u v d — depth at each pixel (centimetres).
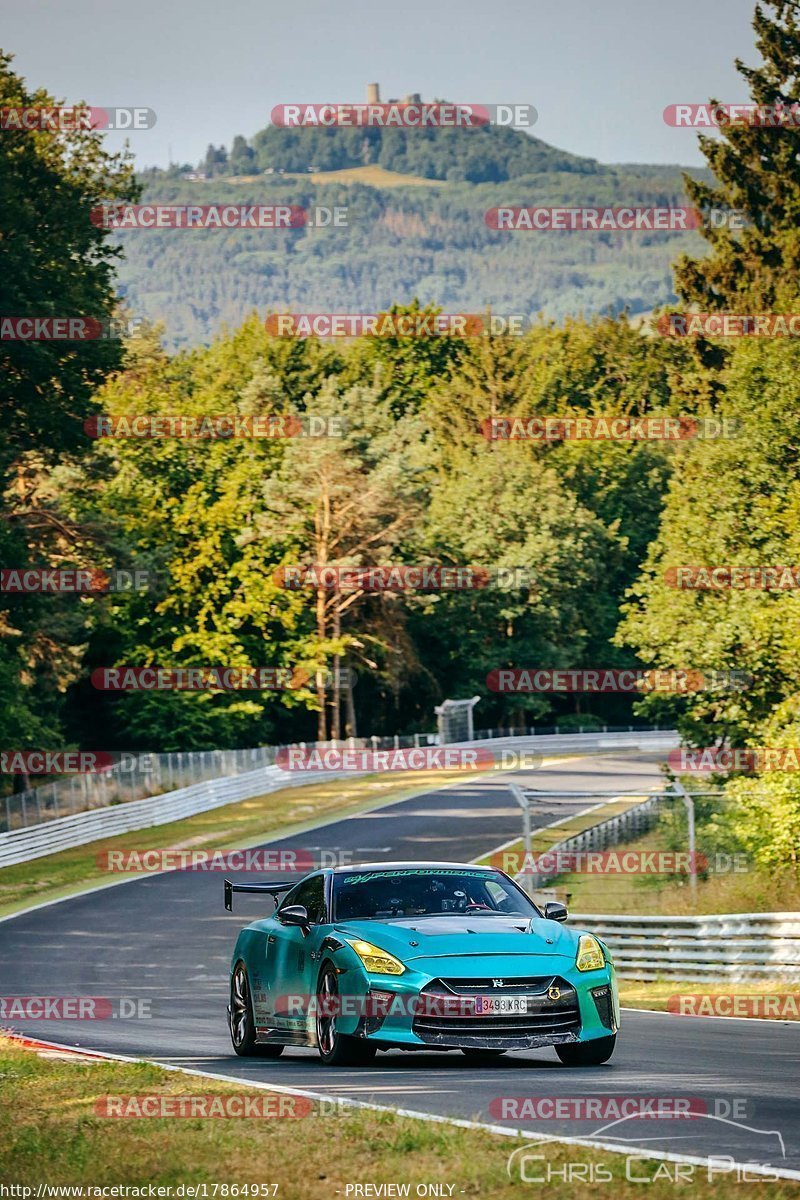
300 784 17688
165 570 17450
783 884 6794
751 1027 3934
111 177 13050
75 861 11738
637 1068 2852
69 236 12850
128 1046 3738
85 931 8388
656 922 6203
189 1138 2125
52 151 12888
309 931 3030
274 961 3166
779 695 9869
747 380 11094
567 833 12794
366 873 3128
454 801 15650
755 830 7462
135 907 9438
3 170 12081
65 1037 4041
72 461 14025
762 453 10856
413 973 2756
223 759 16100
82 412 13000
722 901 6669
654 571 11138
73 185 12925
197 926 8556
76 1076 2833
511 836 12838
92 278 12938
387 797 16288
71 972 6625
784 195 14700
